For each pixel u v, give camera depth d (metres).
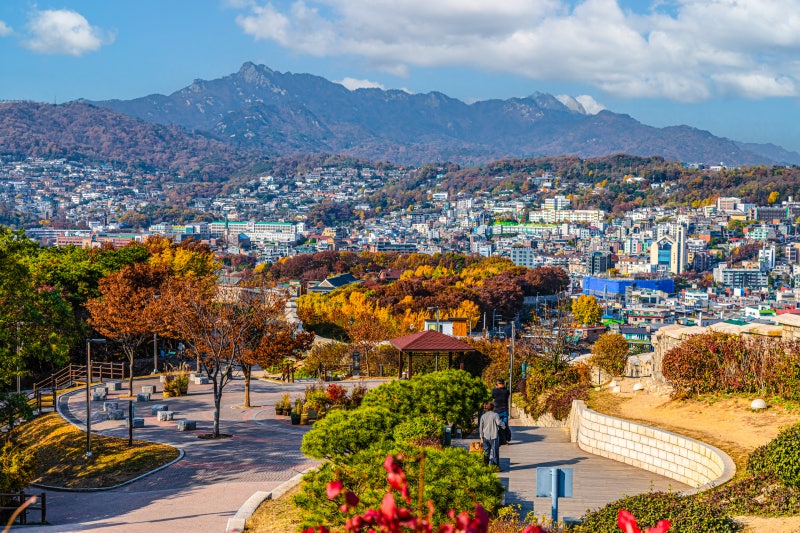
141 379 61.16
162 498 29.22
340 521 17.45
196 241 92.44
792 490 16.22
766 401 24.34
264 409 47.81
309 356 67.75
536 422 36.53
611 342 37.78
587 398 30.53
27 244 42.31
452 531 5.35
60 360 46.19
